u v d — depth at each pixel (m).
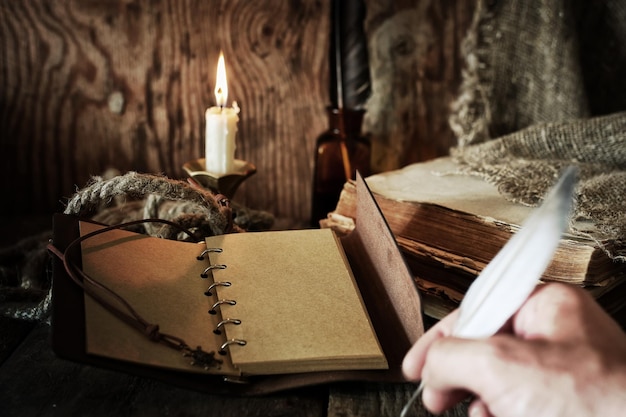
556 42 1.01
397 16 1.05
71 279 0.69
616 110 1.08
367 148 1.02
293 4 1.04
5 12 1.01
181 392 0.68
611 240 0.73
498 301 0.54
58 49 1.03
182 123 1.07
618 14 1.04
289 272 0.74
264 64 1.06
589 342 0.55
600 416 0.52
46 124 1.06
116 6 1.02
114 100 1.05
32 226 1.05
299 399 0.68
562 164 0.91
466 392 0.57
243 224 0.92
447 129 1.09
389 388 0.69
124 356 0.63
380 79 1.07
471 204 0.80
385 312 0.71
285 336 0.68
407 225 0.81
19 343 0.73
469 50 1.04
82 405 0.66
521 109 1.05
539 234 0.51
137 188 0.75
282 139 1.09
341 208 0.87
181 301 0.70
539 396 0.52
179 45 1.04
